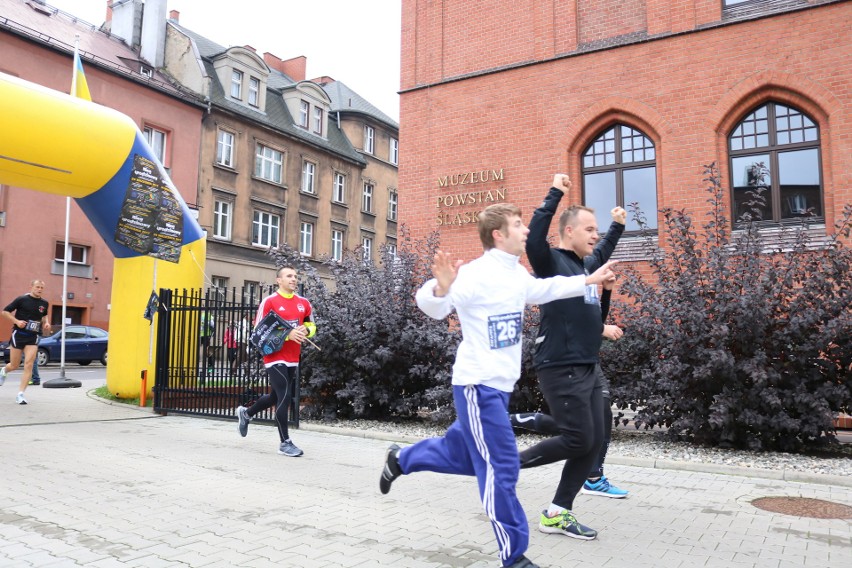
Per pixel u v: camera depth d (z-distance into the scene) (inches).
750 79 423.8
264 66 1295.5
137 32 1200.2
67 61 956.6
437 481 218.1
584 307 145.6
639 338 287.0
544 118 493.0
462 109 528.7
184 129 1114.7
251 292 359.9
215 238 1150.3
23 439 280.1
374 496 194.4
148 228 401.7
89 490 193.5
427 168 538.3
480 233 126.5
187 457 251.8
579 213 156.1
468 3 539.8
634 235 464.4
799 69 411.2
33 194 936.3
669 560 137.6
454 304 120.6
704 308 263.4
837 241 269.1
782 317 265.0
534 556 138.8
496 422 118.5
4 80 326.0
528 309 315.3
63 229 968.3
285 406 261.6
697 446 280.2
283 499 188.2
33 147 340.8
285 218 1299.2
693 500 193.6
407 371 349.7
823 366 258.1
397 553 139.8
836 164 396.5
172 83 1159.6
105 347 922.7
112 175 378.9
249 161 1231.5
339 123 1529.3
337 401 360.2
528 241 148.3
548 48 496.7
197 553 138.3
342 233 1459.2
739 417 258.5
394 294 354.3
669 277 285.0
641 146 470.3
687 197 437.1
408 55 561.9
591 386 145.9
